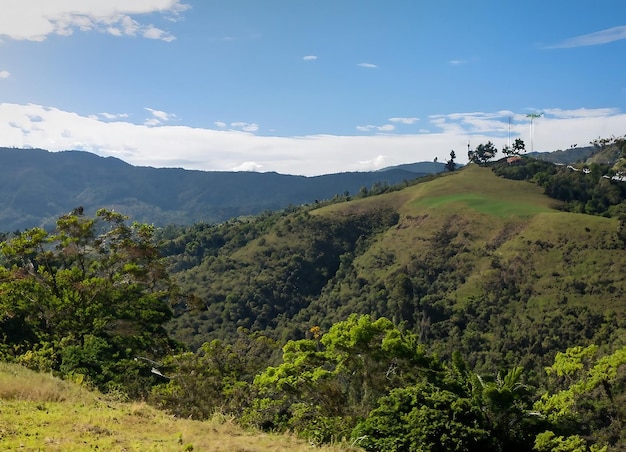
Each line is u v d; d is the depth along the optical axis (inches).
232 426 458.9
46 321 1047.0
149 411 459.8
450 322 2945.4
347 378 844.6
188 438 366.3
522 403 698.2
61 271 1064.2
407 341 780.0
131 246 1179.9
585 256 3221.0
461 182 5516.7
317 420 629.9
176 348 1165.1
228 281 3934.5
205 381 900.6
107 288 1082.7
